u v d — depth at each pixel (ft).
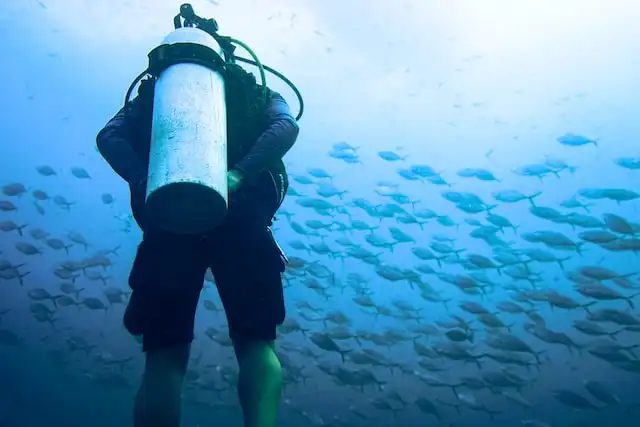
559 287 45.93
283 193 4.36
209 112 3.65
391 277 34.86
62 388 52.75
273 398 3.67
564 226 49.73
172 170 3.22
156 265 3.82
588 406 25.50
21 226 34.94
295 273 34.58
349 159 34.88
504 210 51.01
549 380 45.39
